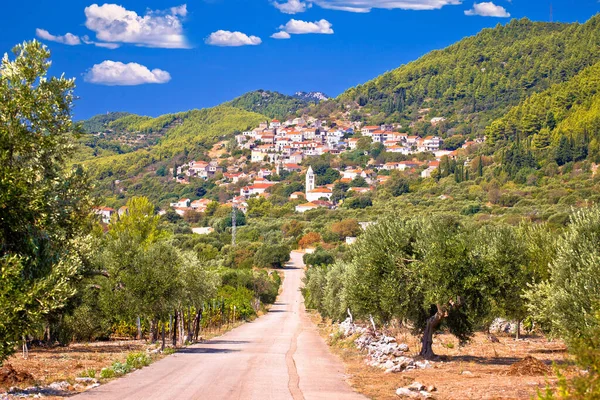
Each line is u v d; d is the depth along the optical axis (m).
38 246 18.69
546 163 195.12
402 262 26.97
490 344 36.19
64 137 20.30
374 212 176.50
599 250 20.89
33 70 19.14
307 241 152.00
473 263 25.95
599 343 10.60
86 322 40.84
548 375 20.73
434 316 27.27
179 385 20.08
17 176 17.50
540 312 22.61
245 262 128.12
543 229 32.34
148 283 32.38
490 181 191.12
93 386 19.64
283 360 28.92
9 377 20.12
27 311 16.98
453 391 18.22
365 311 28.20
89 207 23.20
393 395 18.14
